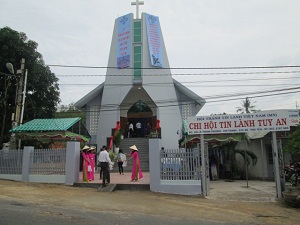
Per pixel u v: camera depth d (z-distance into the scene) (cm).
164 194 1154
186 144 1850
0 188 1153
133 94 2723
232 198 1086
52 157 1387
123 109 2709
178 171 1185
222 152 1877
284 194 976
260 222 759
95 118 2669
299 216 839
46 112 2397
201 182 1149
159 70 2525
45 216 701
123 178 1490
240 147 1853
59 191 1152
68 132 1714
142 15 2586
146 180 1392
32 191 1120
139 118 2803
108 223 670
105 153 1277
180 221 728
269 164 1750
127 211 826
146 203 964
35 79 2181
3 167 1455
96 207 864
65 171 1354
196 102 2652
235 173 1762
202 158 1151
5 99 2020
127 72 2511
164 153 1212
